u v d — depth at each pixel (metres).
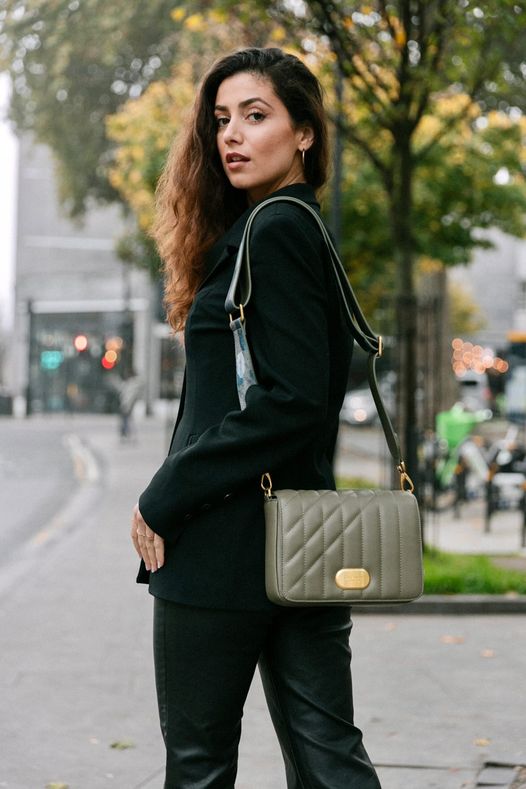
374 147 12.84
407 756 4.44
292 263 2.30
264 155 2.50
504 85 9.48
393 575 2.34
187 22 9.76
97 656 6.29
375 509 2.36
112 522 12.73
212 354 2.39
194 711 2.37
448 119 11.60
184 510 2.30
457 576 8.13
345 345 2.47
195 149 2.63
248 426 2.25
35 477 18.75
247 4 8.80
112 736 4.76
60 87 24.59
